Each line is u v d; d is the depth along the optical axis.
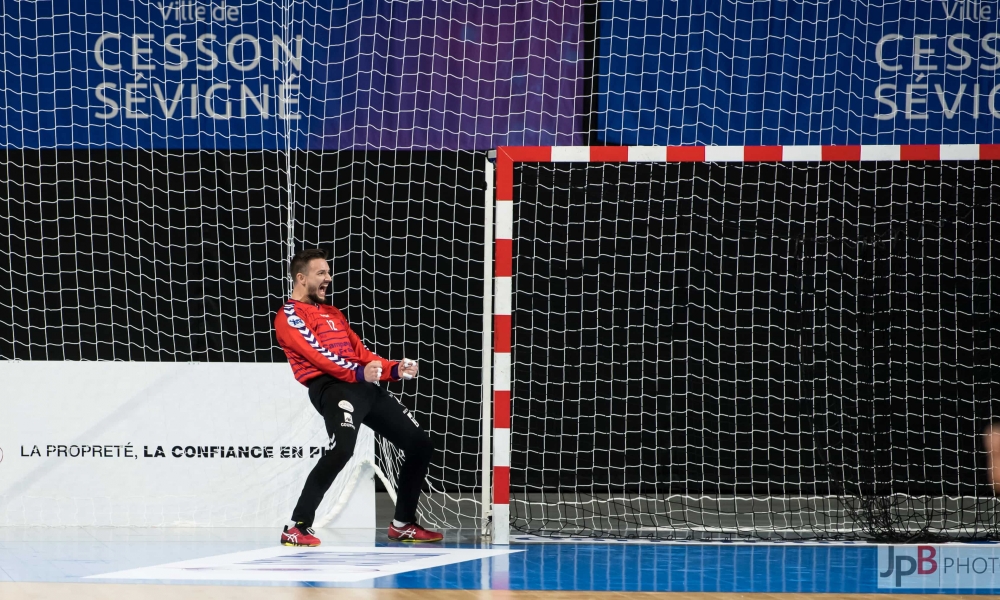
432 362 21.58
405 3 20.41
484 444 16.22
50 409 16.34
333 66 20.42
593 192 21.72
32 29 20.20
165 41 20.34
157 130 20.39
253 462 16.38
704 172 21.72
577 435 21.61
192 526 16.17
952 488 21.38
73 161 20.94
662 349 21.72
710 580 11.36
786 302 21.72
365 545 14.12
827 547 14.38
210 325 21.23
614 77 20.38
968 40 20.30
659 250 21.73
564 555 13.32
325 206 21.31
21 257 21.02
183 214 21.17
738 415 21.69
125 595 10.04
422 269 21.56
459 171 21.53
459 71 20.38
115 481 16.28
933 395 21.62
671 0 20.42
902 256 21.70
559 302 21.70
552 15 20.39
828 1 20.44
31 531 15.61
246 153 20.56
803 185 21.72
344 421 13.45
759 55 20.47
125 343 21.12
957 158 14.59
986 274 21.61
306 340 13.54
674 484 21.53
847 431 21.61
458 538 15.17
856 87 20.44
